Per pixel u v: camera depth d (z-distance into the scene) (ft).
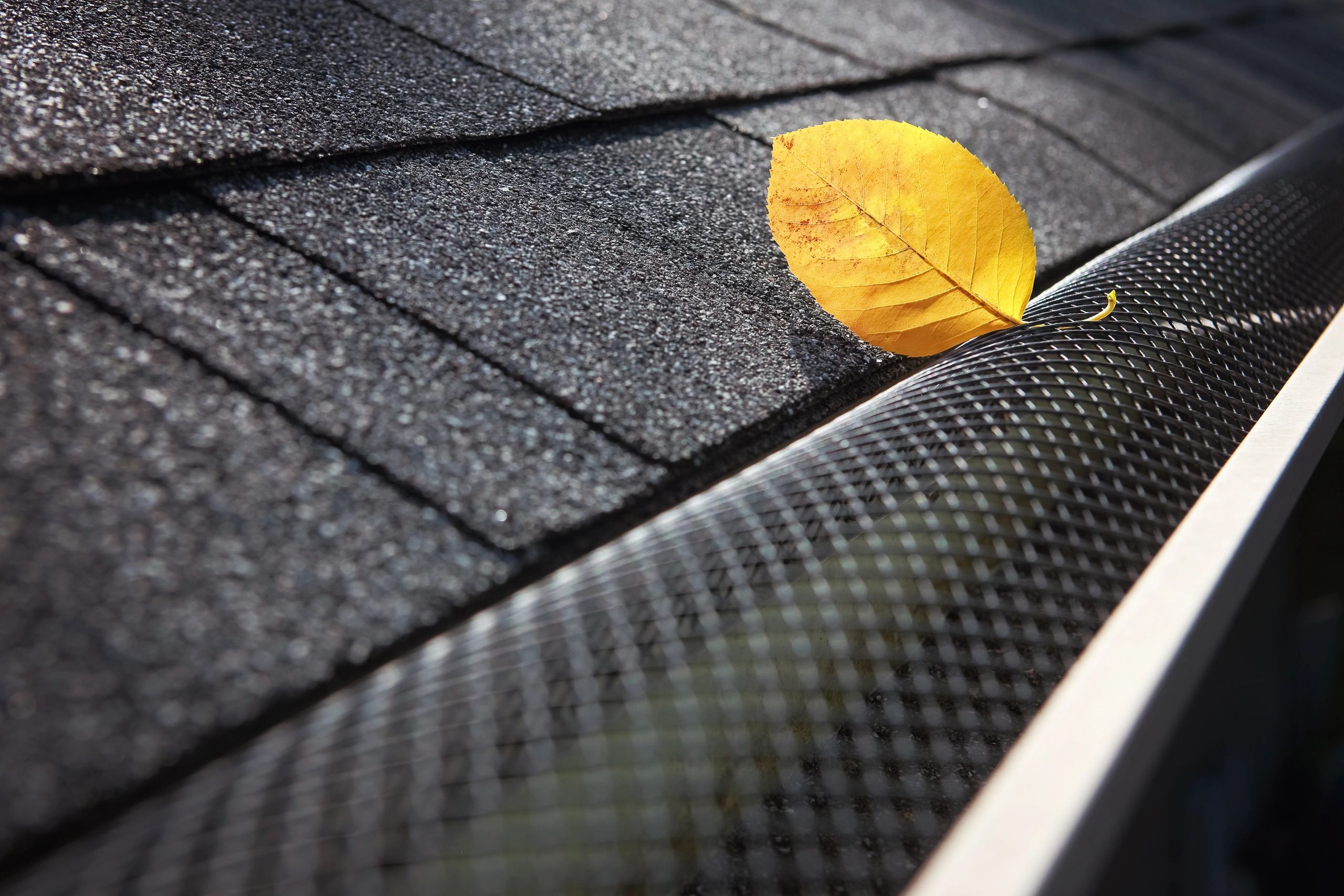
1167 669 1.07
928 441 1.28
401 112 1.53
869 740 1.19
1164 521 1.27
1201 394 1.39
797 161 1.39
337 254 1.33
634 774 1.08
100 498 1.11
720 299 1.45
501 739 1.06
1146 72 3.02
